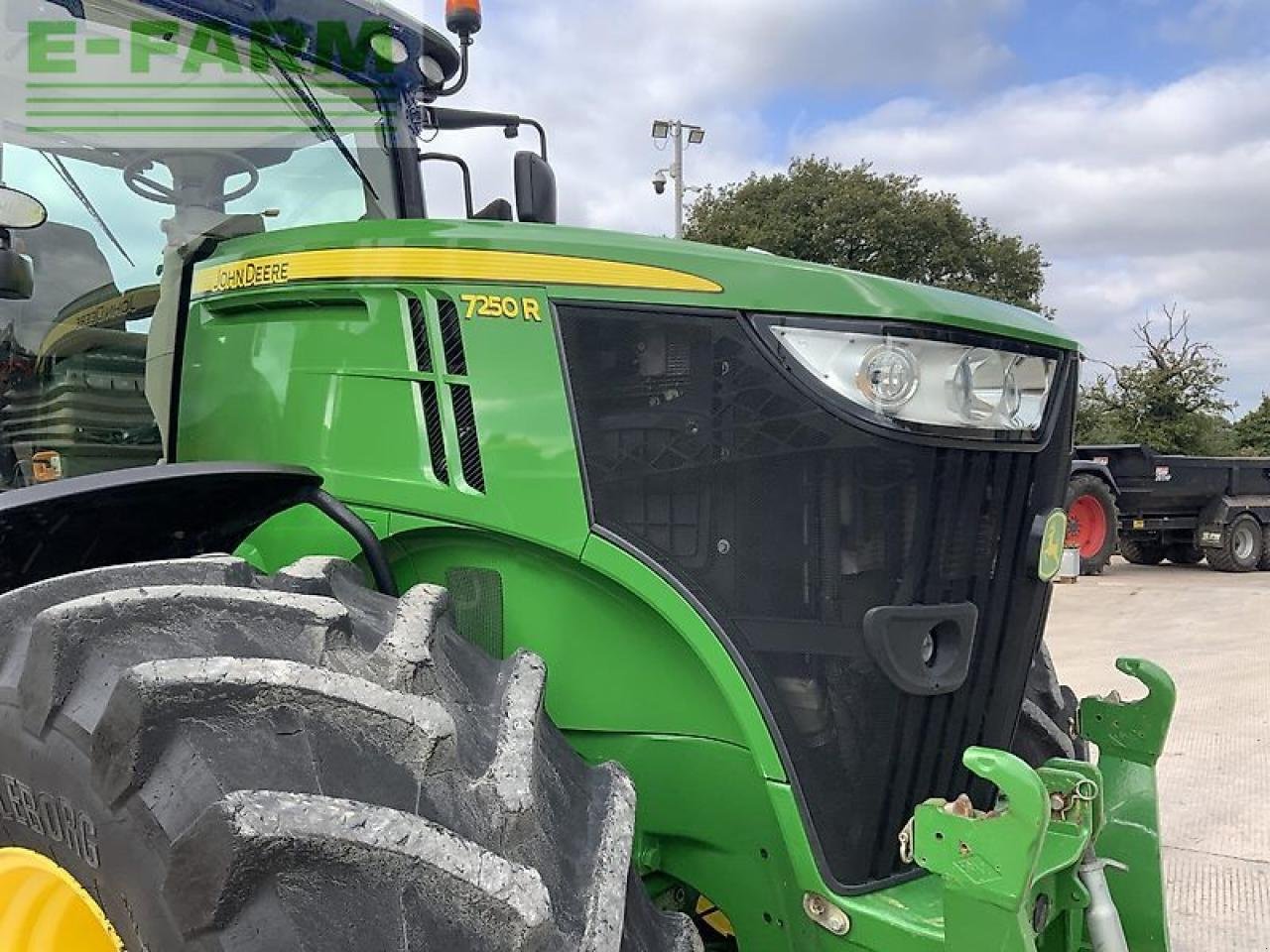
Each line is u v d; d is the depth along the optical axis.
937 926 1.53
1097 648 7.24
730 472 1.60
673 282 1.64
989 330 1.68
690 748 1.67
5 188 1.91
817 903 1.62
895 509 1.59
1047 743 2.20
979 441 1.67
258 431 1.98
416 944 1.06
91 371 2.39
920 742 1.68
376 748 1.17
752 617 1.60
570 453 1.65
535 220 2.31
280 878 1.04
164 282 2.27
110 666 1.17
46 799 1.19
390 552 1.82
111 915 1.14
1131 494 11.80
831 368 1.58
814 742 1.60
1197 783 4.27
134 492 1.48
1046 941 1.91
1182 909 3.15
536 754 1.34
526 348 1.69
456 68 2.97
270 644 1.25
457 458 1.73
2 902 1.31
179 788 1.08
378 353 1.82
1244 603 9.61
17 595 1.32
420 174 2.92
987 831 1.43
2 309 2.36
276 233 2.00
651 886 1.84
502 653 1.74
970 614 1.69
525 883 1.11
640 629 1.67
